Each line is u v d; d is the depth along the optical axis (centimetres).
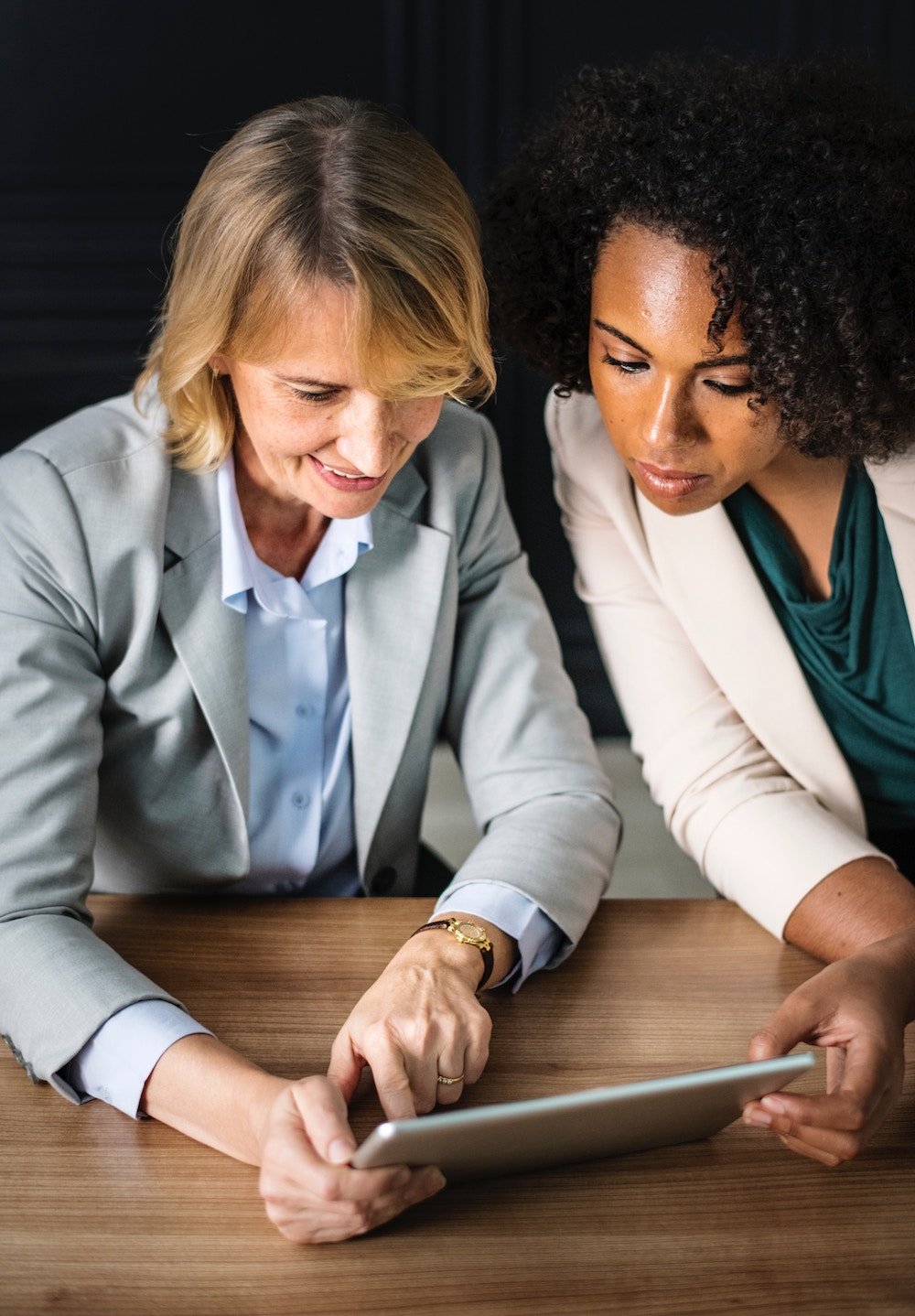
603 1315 88
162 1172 99
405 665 140
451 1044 108
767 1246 94
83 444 129
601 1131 93
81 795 124
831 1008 108
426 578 141
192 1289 89
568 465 156
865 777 157
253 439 120
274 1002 118
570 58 355
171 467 131
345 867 151
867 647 150
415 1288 89
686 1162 102
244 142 111
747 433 125
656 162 118
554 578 378
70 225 357
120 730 133
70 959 113
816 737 149
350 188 106
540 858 131
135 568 126
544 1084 110
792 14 352
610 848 139
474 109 355
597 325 126
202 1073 103
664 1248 93
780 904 134
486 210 146
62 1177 99
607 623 158
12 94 347
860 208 117
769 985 125
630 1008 121
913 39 353
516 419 367
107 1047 107
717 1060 113
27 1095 108
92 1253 91
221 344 112
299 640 139
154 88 349
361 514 123
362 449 114
